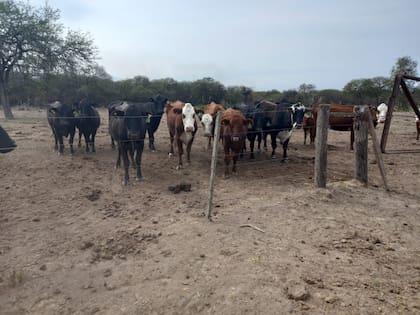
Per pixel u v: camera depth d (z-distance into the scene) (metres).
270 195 7.00
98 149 11.38
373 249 4.61
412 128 19.84
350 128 12.35
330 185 7.34
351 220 5.61
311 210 6.03
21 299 3.66
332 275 3.93
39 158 9.59
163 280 3.91
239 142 8.41
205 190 7.41
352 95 43.12
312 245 4.70
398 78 6.78
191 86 40.50
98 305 3.53
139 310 3.41
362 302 3.42
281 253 4.42
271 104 11.38
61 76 26.50
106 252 4.66
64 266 4.30
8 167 8.58
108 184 7.70
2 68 22.53
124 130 7.80
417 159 10.71
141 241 4.94
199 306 3.41
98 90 32.62
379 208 6.19
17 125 16.89
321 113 6.84
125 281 3.95
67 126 9.84
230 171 9.18
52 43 24.00
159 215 5.93
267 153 11.85
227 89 40.53
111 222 5.65
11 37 22.83
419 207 6.28
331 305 3.37
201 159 10.41
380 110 16.97
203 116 9.98
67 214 6.00
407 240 4.90
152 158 10.32
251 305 3.37
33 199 6.60
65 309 3.48
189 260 4.30
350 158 10.96
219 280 3.81
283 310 3.29
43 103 37.59
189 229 5.20
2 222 5.57
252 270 3.97
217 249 4.54
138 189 7.44
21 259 4.45
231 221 5.52
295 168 9.59
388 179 8.30
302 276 3.87
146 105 10.89
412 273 4.01
